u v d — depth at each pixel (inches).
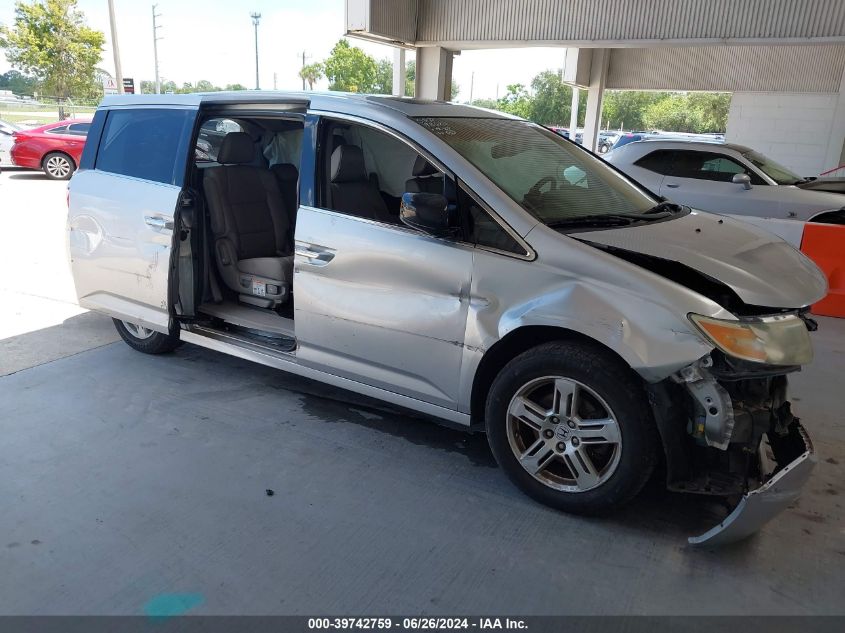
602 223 125.3
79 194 177.9
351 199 144.2
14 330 204.8
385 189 159.8
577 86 644.1
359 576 99.8
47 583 96.8
